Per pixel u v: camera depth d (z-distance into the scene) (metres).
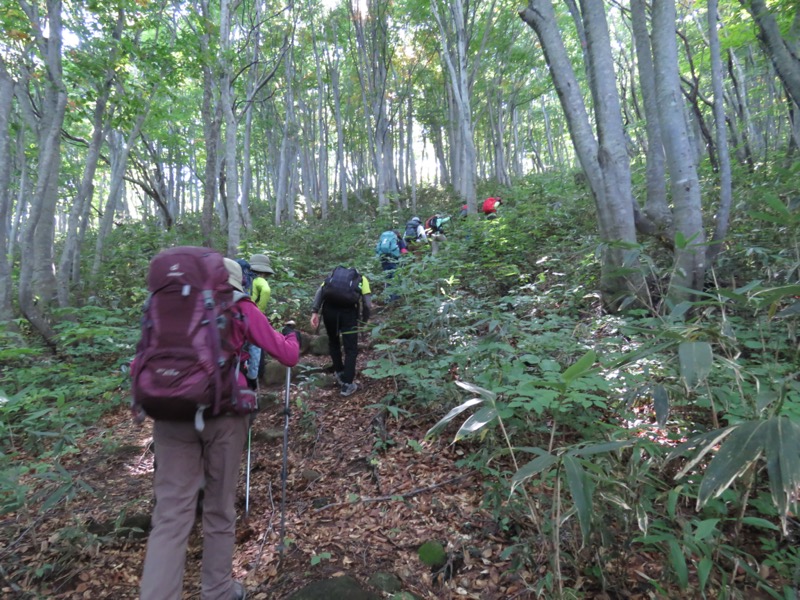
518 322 4.07
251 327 2.13
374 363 4.06
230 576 2.17
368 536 2.70
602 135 4.80
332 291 4.69
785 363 2.69
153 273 1.97
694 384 1.66
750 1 5.32
